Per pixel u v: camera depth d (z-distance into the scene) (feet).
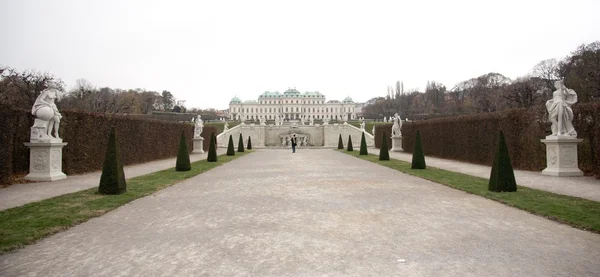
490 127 77.51
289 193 42.24
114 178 40.78
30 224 27.37
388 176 58.75
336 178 56.34
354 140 244.01
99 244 23.11
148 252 21.50
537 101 188.14
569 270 18.31
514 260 19.80
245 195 41.09
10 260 20.26
